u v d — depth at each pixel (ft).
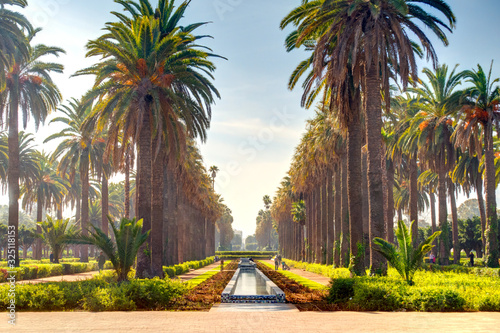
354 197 79.87
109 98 84.74
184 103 89.76
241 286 89.71
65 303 48.24
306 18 74.18
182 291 57.00
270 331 33.50
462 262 166.40
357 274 77.56
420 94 139.85
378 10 65.77
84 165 166.71
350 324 36.65
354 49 68.85
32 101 126.72
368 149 73.87
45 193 230.89
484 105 114.73
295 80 84.69
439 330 33.45
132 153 107.76
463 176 163.32
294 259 285.23
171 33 87.66
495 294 45.91
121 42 87.40
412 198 140.15
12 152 119.24
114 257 60.23
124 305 47.57
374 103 73.82
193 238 216.95
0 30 104.01
